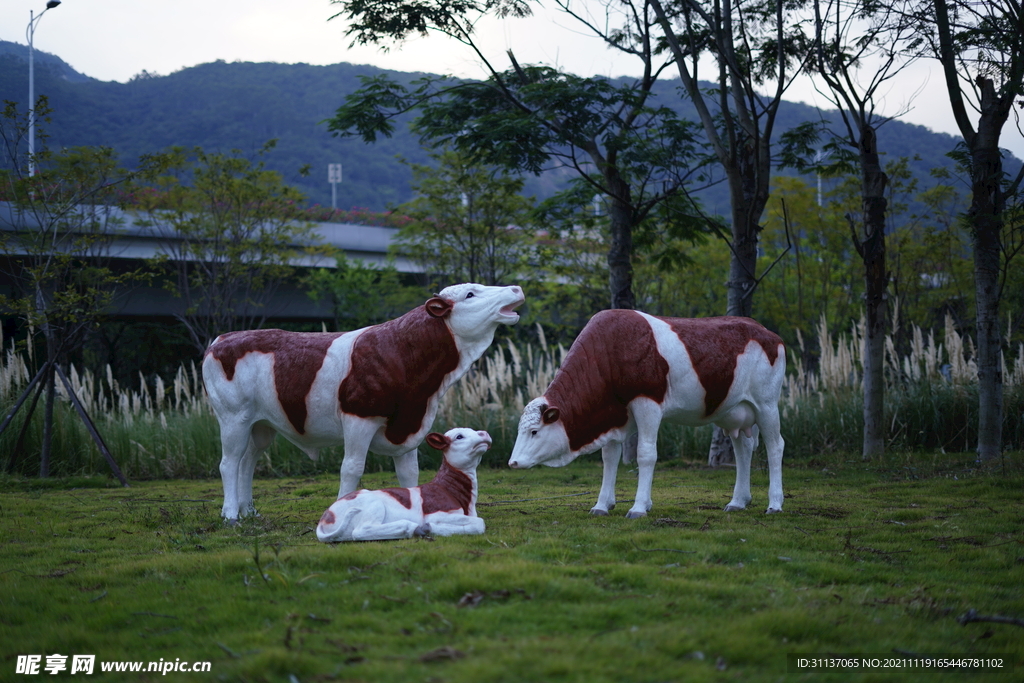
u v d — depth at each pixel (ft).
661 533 17.39
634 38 39.96
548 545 16.12
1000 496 23.45
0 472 32.83
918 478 28.63
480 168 53.47
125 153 235.81
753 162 37.35
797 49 37.47
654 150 35.19
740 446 22.02
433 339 19.58
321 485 30.48
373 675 9.41
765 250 77.87
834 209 63.16
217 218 54.44
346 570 13.94
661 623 11.22
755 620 11.16
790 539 17.11
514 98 35.55
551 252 58.90
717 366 20.68
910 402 37.55
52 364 33.42
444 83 40.70
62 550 17.42
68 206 36.01
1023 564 15.35
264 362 19.92
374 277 70.54
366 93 37.37
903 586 13.73
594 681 9.15
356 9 34.32
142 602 12.61
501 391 40.81
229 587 13.24
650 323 20.77
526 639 10.51
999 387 30.19
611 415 20.71
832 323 66.23
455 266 57.41
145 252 57.93
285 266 58.65
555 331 66.95
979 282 30.50
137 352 69.97
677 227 40.73
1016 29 28.71
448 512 17.48
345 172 241.96
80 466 34.83
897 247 56.59
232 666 9.78
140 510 23.15
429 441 18.04
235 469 20.44
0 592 13.58
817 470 32.04
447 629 10.95
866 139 35.09
